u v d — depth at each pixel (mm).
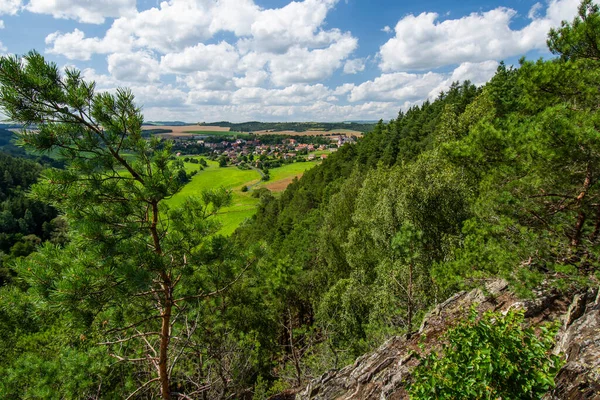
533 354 4020
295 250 45656
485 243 10742
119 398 8391
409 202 16906
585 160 7652
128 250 5867
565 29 9875
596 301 6781
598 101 8672
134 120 6285
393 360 9242
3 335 9375
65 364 7684
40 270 5441
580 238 9156
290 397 13430
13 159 108000
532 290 9180
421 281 15297
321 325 19344
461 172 16031
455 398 4125
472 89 59812
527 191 9203
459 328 4605
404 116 83312
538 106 10109
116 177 6145
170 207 7512
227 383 11281
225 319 13336
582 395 4449
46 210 86938
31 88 5078
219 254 7227
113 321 6832
